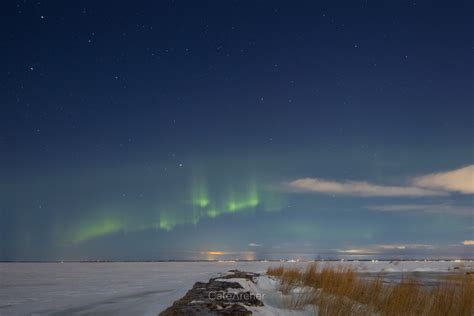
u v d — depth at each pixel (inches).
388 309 330.0
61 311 445.7
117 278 1165.1
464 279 347.3
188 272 1584.6
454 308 318.3
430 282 705.0
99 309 447.8
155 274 1435.8
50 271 1830.7
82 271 1819.6
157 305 442.3
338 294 391.9
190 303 338.0
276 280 716.0
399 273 1298.0
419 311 326.6
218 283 529.7
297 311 343.9
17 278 1197.1
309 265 657.0
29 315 423.5
